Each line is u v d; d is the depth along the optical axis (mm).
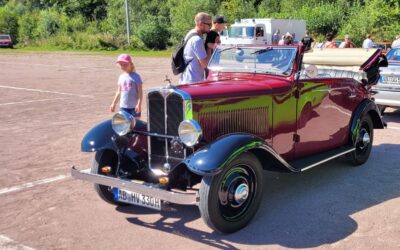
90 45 45906
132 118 4773
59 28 54406
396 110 10914
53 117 10469
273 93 4984
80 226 4520
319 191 5422
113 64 27125
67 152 7324
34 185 5750
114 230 4418
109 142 4844
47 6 67438
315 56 7363
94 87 16266
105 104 12297
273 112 5031
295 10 39500
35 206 5051
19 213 4859
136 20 50438
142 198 4332
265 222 4555
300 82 5277
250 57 5508
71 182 5867
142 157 4992
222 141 4156
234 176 4234
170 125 4480
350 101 6207
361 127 6457
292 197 5234
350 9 37094
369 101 6516
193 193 4016
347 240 4129
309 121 5523
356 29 33000
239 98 4648
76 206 5051
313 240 4141
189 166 4012
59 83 17672
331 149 6047
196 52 5930
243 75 5477
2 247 4074
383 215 4695
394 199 5137
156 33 44094
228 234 4281
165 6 50219
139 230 4414
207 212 4035
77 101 12922
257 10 43344
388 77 9125
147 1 51375
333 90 5840
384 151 7199
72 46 47469
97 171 4867
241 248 3998
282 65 5273
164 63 27406
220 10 42844
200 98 4332
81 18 56781
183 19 43656
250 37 29234
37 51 43719
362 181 5770
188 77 6102
